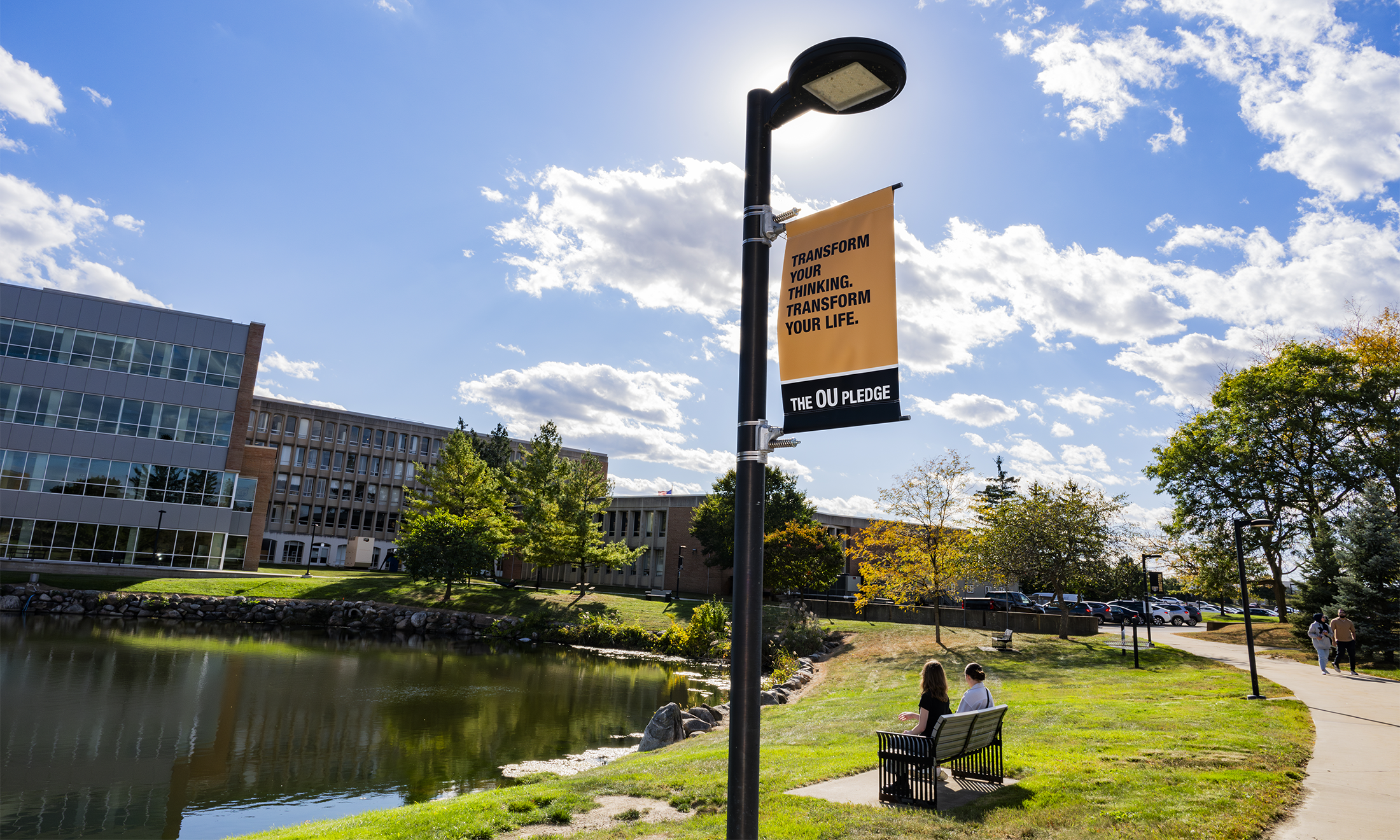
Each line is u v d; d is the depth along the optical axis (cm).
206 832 1173
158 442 5344
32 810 1248
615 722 2106
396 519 9094
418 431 9350
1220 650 3002
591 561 5644
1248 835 645
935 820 695
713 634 4050
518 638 4497
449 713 2145
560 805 796
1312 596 2886
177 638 3631
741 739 380
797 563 5116
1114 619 4834
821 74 414
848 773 929
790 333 462
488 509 5897
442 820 755
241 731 1847
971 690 885
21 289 5059
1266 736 1127
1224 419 3853
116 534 5153
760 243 436
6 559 4834
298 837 730
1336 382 3475
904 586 3500
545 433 6084
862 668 2995
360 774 1509
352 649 3616
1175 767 908
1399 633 2397
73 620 4069
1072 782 830
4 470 4897
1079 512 3344
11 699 2045
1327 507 3500
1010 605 4697
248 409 5678
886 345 421
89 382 5184
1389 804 757
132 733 1775
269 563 8150
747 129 458
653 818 752
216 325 5619
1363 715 1359
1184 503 3831
